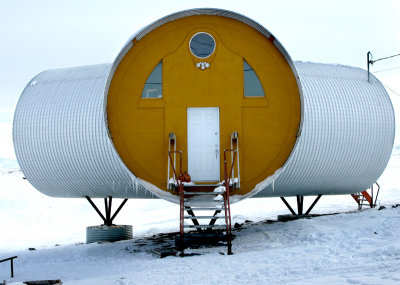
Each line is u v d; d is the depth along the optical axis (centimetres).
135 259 966
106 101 955
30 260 1155
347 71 1670
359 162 1536
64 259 1116
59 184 1527
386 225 972
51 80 1623
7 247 1634
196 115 981
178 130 969
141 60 981
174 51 984
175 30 987
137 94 973
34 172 1539
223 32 987
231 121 970
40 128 1505
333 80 1580
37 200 3138
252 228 1348
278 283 578
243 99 973
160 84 984
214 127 978
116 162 1409
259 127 966
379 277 545
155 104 973
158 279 675
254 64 978
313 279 575
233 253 876
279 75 973
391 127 1576
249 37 985
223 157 964
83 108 1475
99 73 1584
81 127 1455
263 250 899
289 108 965
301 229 1134
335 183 1551
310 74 1580
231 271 692
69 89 1549
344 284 524
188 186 954
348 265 660
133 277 711
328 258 727
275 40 963
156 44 985
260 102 970
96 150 1430
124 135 965
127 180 1416
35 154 1514
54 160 1490
